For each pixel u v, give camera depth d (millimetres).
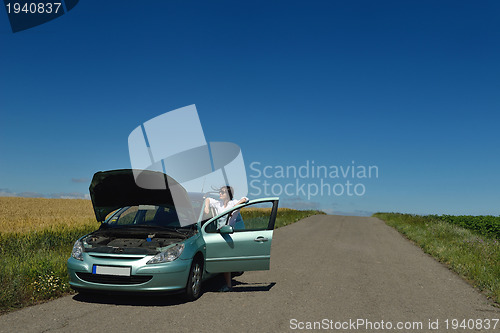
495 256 11203
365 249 13766
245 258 6676
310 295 6727
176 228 6723
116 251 5930
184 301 6086
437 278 8766
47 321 4852
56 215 34312
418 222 28109
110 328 4617
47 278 6441
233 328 4750
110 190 6641
